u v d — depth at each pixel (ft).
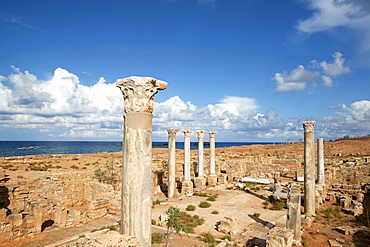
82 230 55.72
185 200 88.28
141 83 29.32
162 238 51.67
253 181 122.83
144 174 29.40
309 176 69.10
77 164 160.76
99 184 81.15
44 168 132.36
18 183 74.28
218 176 121.39
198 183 109.70
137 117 29.50
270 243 43.98
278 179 123.85
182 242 50.24
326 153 213.66
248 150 295.07
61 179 87.10
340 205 79.20
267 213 73.41
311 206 68.85
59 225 57.16
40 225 53.98
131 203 28.89
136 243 28.43
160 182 107.04
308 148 69.26
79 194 84.79
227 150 302.86
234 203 85.10
